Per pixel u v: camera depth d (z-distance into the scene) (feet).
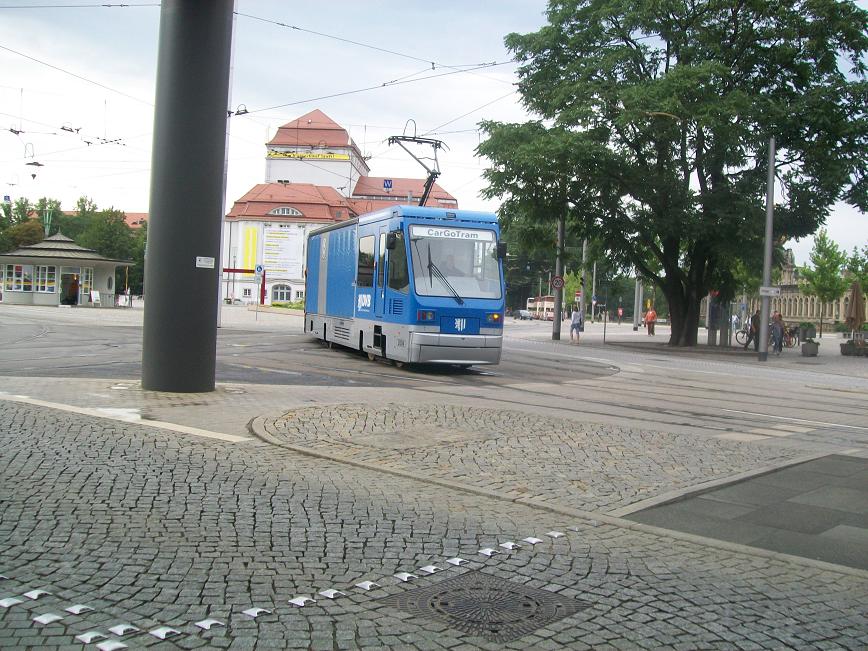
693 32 111.04
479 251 59.82
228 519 19.24
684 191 110.11
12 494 20.51
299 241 311.47
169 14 39.40
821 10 107.76
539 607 14.47
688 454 29.32
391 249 59.31
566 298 334.24
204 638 12.62
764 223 103.35
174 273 40.29
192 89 39.42
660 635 13.38
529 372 66.49
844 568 17.16
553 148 103.04
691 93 101.55
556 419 36.29
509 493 22.81
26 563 15.64
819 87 107.34
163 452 26.43
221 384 45.78
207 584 14.97
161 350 40.63
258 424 31.76
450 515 20.49
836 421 43.39
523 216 120.57
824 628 13.97
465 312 58.08
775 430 38.50
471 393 48.14
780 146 110.01
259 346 80.07
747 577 16.57
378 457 27.02
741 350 121.39
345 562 16.56
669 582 16.08
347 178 345.10
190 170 39.81
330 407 36.76
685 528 20.21
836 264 190.08
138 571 15.48
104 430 29.66
